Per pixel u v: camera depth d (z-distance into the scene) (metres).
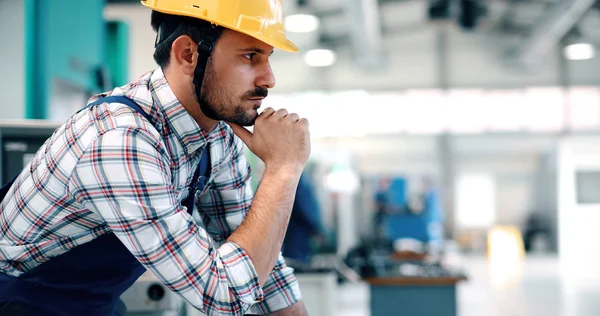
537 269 11.59
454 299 4.04
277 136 1.14
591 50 14.01
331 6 11.84
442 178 15.62
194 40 1.08
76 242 1.11
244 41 1.07
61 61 3.12
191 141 1.13
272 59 15.26
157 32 1.14
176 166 1.13
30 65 2.88
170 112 1.10
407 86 15.55
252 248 1.07
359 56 14.45
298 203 4.70
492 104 15.54
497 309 7.04
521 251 15.12
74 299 1.14
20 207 1.10
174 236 1.03
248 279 1.06
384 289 4.07
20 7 2.84
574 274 10.61
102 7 3.87
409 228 8.41
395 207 8.58
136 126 1.03
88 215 1.08
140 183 1.01
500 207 16.42
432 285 4.05
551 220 15.50
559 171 14.30
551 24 11.93
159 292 1.86
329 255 7.89
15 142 2.15
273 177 1.13
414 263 4.73
